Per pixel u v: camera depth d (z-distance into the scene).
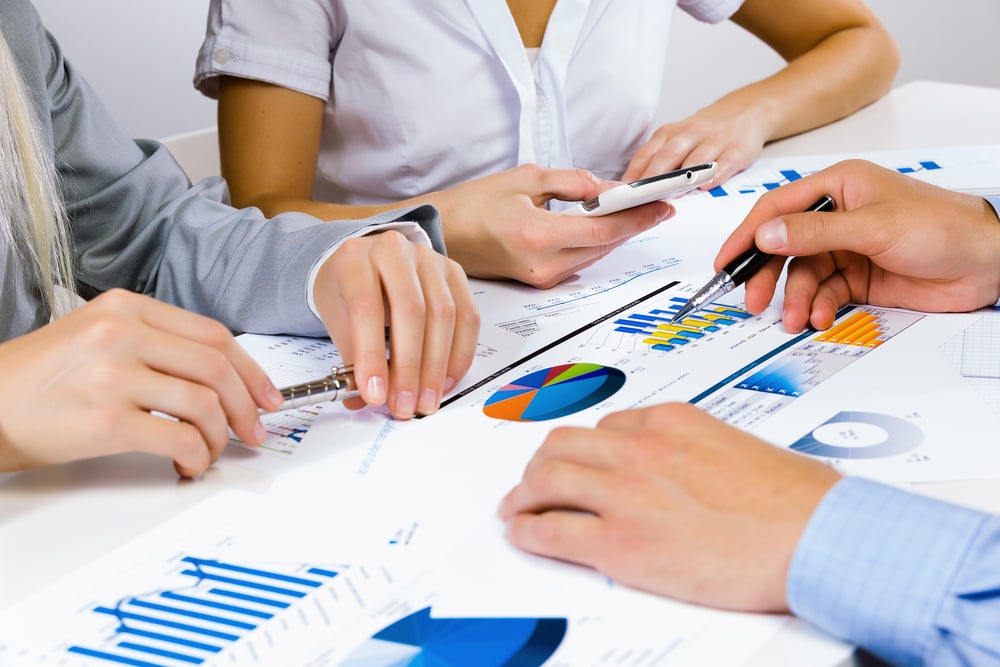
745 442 0.46
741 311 0.73
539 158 1.11
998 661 0.38
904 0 2.62
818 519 0.42
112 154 0.93
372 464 0.55
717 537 0.42
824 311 0.68
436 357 0.62
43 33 0.93
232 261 0.80
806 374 0.61
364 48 1.07
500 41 1.05
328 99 1.11
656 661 0.39
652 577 0.43
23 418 0.53
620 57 1.14
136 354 0.54
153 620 0.43
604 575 0.44
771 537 0.42
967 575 0.39
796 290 0.70
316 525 0.50
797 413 0.56
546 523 0.46
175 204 0.91
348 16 1.06
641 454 0.46
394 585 0.45
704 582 0.42
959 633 0.38
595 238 0.77
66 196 0.91
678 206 0.97
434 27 1.06
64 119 0.92
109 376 0.53
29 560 0.48
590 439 0.48
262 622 0.43
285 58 1.05
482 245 0.82
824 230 0.69
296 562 0.47
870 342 0.66
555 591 0.43
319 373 0.68
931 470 0.50
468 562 0.46
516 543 0.47
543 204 0.86
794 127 1.14
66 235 0.85
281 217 0.81
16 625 0.44
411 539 0.48
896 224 0.68
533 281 0.80
